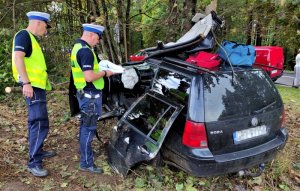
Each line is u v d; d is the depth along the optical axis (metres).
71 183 3.53
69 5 6.93
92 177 3.65
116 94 4.79
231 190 3.51
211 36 4.05
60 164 3.93
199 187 3.53
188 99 3.11
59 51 8.22
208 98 3.04
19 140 4.57
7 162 3.89
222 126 3.02
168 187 3.48
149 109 3.55
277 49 7.94
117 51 7.15
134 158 3.40
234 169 3.13
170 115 3.19
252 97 3.27
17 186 3.41
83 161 3.71
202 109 2.99
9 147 4.32
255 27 7.33
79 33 7.77
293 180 3.78
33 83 3.35
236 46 3.56
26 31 3.28
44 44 7.90
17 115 5.76
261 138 3.30
